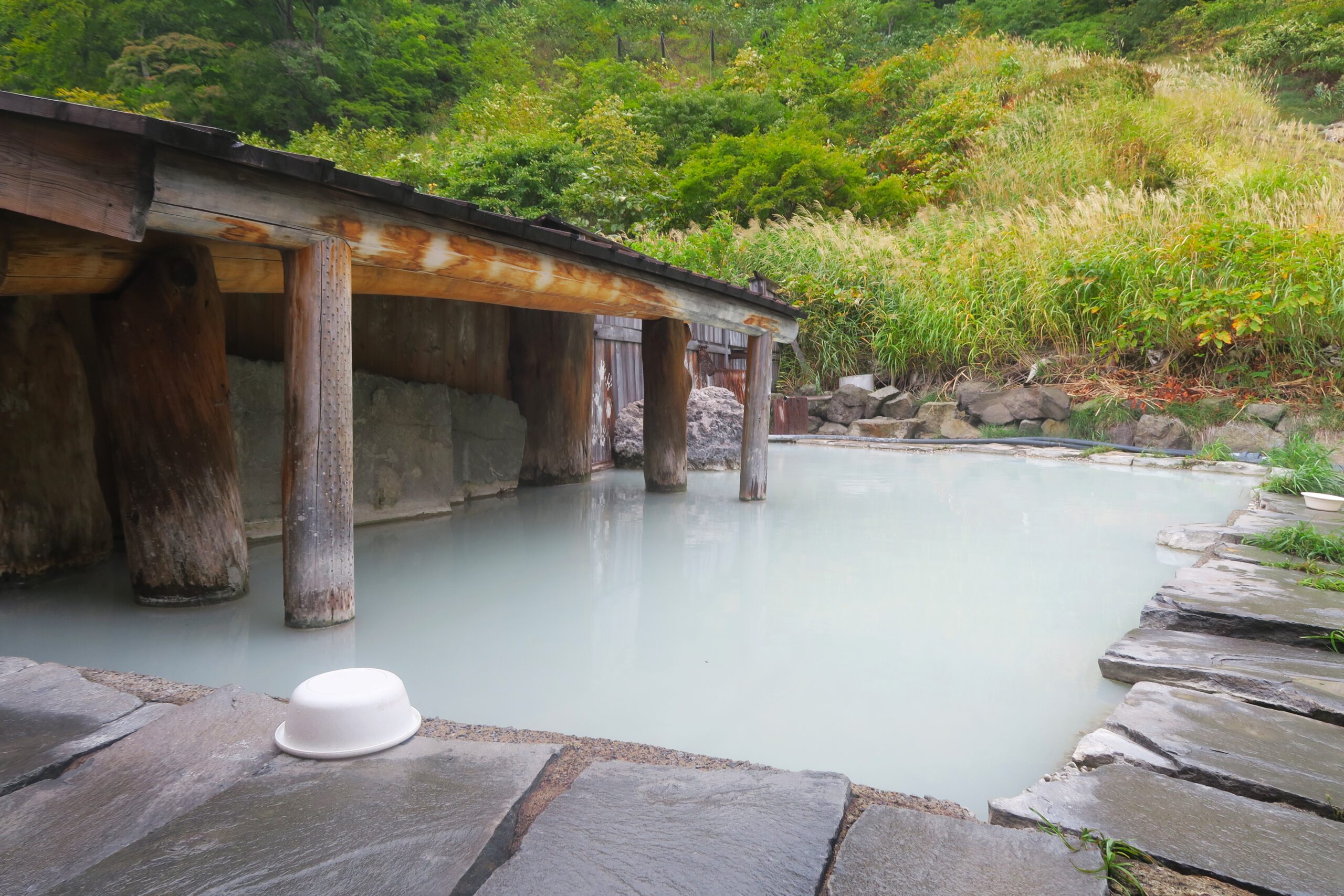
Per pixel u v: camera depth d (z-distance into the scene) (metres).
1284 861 1.15
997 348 11.17
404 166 17.75
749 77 29.16
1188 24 26.17
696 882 1.04
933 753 1.79
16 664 1.88
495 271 3.36
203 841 1.14
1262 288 9.14
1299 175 12.13
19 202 2.15
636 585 3.36
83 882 1.04
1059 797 1.36
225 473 2.99
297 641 2.54
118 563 3.47
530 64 37.81
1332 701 1.87
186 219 2.18
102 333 2.78
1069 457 8.85
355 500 4.58
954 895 1.02
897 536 4.46
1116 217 11.36
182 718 1.58
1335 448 7.32
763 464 5.72
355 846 1.12
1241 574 3.18
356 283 3.25
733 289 5.14
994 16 32.31
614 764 1.42
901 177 17.77
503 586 3.33
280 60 27.66
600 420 7.50
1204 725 1.72
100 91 25.47
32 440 3.20
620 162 19.52
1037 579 3.50
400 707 1.53
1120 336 10.15
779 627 2.79
